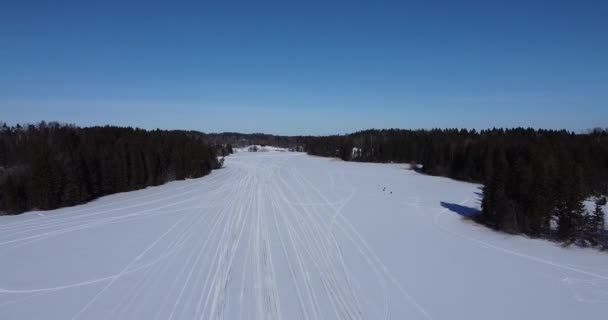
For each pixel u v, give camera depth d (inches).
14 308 427.2
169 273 534.0
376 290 486.6
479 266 594.6
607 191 1254.3
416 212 1010.7
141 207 1048.2
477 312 435.2
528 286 518.9
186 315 406.3
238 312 414.9
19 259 596.4
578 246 713.0
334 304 441.4
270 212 981.8
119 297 454.3
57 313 414.3
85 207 1050.7
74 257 605.0
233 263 577.9
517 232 796.6
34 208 1007.6
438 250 674.2
